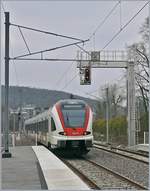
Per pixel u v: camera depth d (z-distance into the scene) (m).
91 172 21.53
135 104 43.62
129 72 43.53
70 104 30.48
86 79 33.62
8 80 26.19
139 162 27.23
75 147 29.72
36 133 47.44
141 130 56.00
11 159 25.34
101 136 73.75
